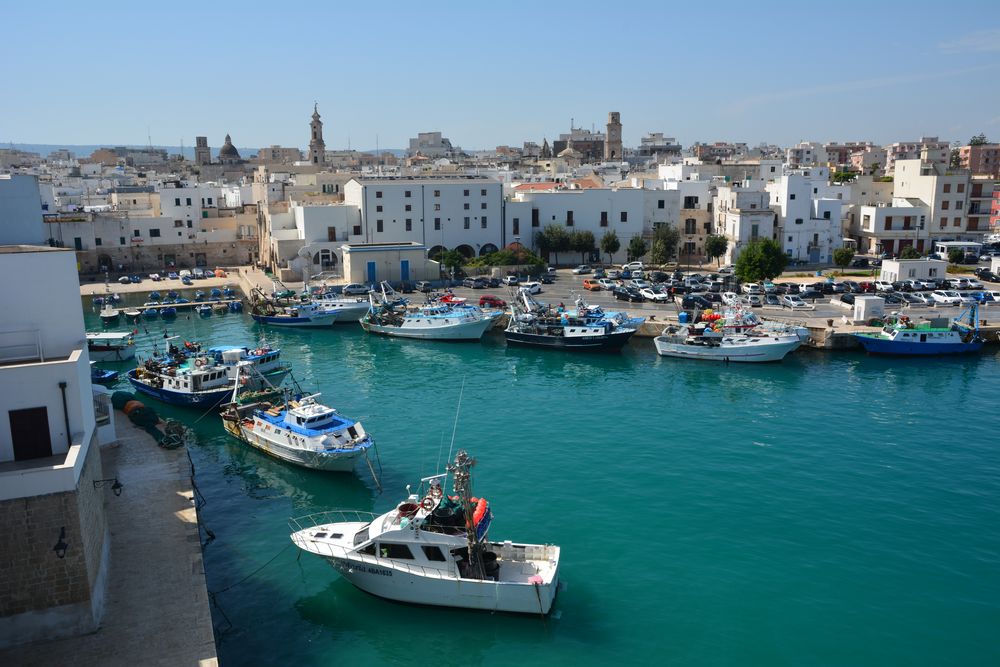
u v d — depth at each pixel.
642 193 134.75
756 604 34.97
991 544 40.16
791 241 129.00
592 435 56.28
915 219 132.75
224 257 143.88
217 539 42.09
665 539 40.69
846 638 32.59
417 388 69.94
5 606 28.48
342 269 123.56
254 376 65.81
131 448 47.94
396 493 47.50
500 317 95.06
